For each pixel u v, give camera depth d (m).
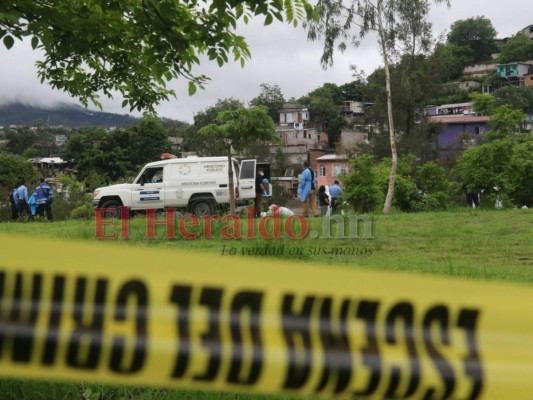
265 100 107.56
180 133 92.31
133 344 2.19
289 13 5.37
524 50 133.00
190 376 2.21
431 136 55.78
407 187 27.86
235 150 20.83
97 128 75.25
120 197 24.56
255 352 2.24
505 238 12.73
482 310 2.38
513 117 26.84
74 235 13.14
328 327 2.29
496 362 2.36
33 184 45.09
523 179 26.98
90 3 5.39
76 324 2.18
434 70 48.09
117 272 2.20
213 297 2.23
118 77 7.05
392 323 2.34
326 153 86.31
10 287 2.16
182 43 5.59
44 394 3.87
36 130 120.06
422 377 2.29
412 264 9.37
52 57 6.54
